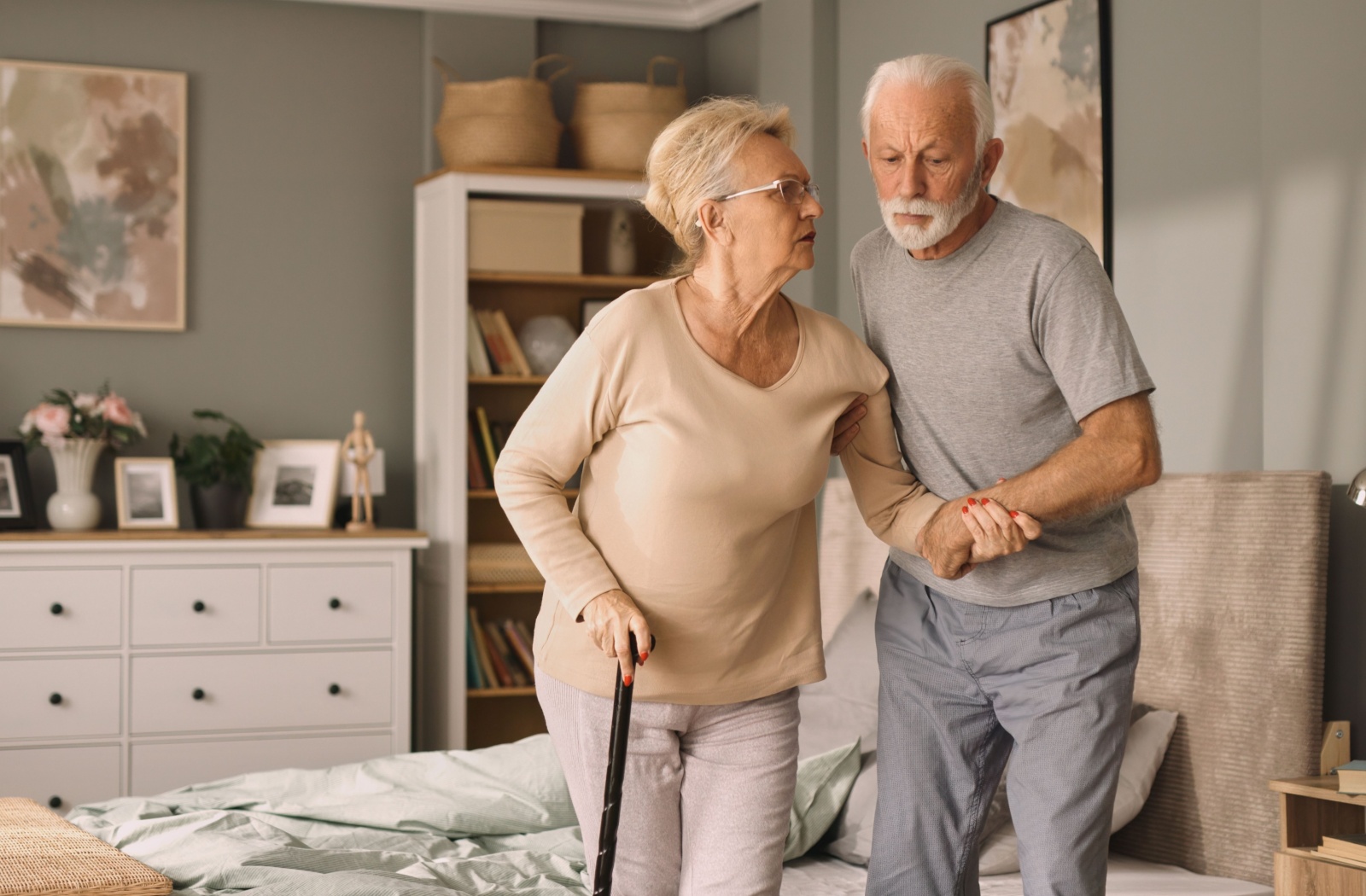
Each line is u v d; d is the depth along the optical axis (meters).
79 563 3.97
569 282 4.57
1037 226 1.89
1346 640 2.58
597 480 1.73
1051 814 1.91
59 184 4.50
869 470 1.99
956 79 1.86
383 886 2.15
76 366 4.54
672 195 1.71
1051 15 3.43
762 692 1.77
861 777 2.74
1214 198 2.95
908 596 2.11
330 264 4.81
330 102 4.81
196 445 4.37
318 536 4.17
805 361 1.76
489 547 4.54
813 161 4.36
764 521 1.71
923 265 1.97
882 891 2.07
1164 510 2.80
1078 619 1.93
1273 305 2.69
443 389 4.50
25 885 2.00
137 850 2.46
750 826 1.71
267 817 2.75
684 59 5.15
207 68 4.68
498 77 4.89
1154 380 3.12
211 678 4.08
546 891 2.32
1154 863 2.72
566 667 1.73
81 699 3.96
